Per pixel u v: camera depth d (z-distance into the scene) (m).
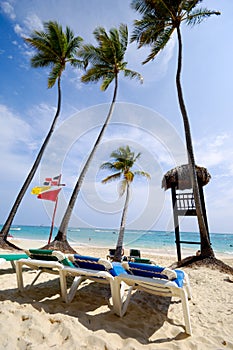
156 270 2.28
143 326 2.19
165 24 9.00
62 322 2.01
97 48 11.99
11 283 3.40
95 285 3.49
